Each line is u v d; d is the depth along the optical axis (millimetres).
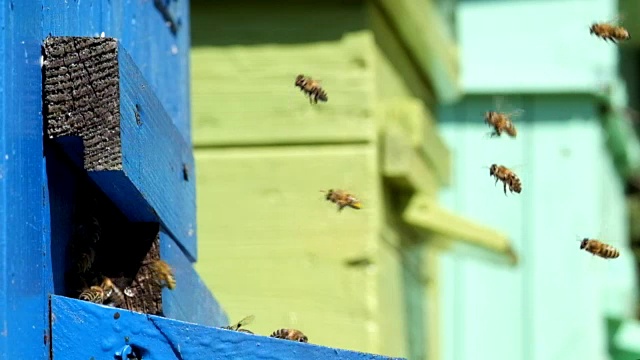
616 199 15328
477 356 14070
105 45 4637
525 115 14125
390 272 9469
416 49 10352
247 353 4770
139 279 5176
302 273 9070
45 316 4516
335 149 9156
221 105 9344
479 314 14086
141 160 4949
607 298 14109
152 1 6336
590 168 13969
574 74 14055
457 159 14148
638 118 16406
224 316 6785
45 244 4555
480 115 14164
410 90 10539
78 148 4711
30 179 4441
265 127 9281
